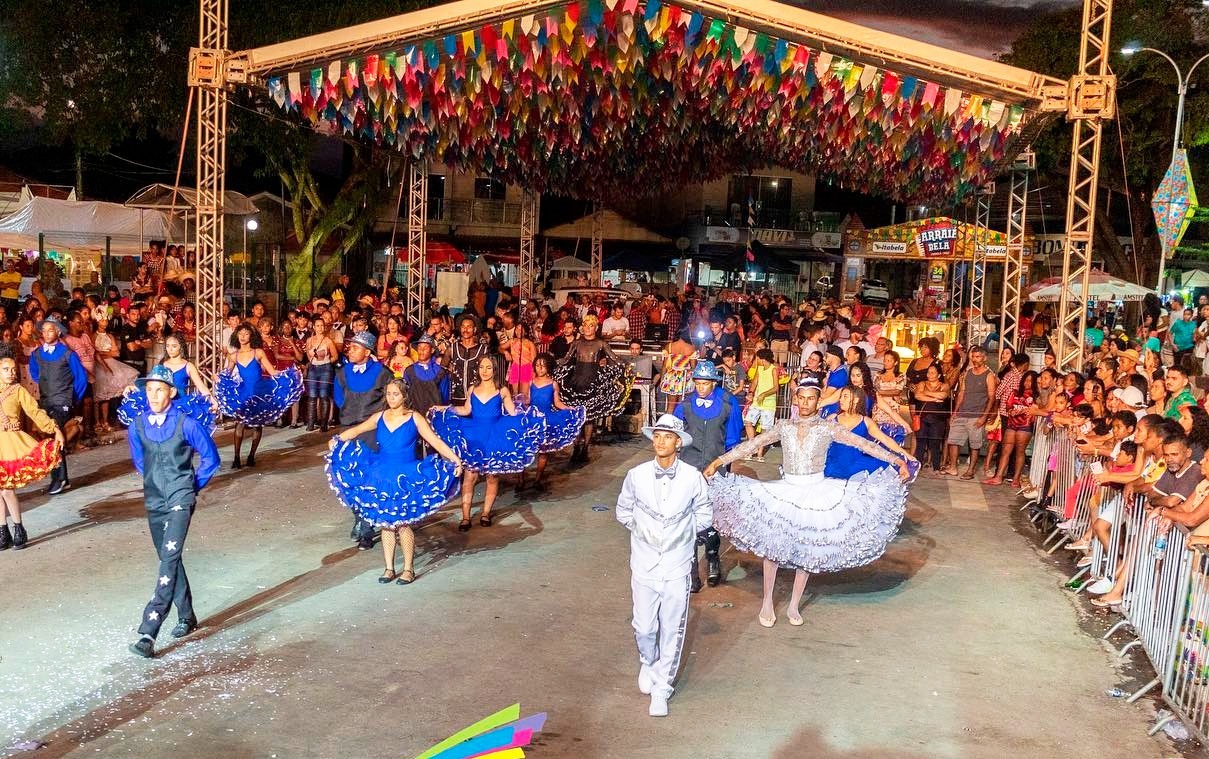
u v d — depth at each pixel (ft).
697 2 39.27
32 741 17.20
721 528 24.44
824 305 74.38
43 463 28.50
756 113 44.57
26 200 86.02
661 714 18.98
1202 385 37.22
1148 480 25.14
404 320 64.95
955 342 65.57
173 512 21.94
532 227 86.94
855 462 27.94
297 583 26.68
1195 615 19.29
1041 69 102.78
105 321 48.03
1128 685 21.47
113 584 25.94
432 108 45.16
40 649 21.45
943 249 79.41
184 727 17.97
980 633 24.50
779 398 51.26
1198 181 113.50
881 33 39.27
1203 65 99.81
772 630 24.23
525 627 23.80
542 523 34.06
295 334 54.08
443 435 31.58
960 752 17.90
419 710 18.94
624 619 24.67
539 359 38.78
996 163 44.86
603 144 56.59
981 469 46.98
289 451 44.50
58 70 84.28
